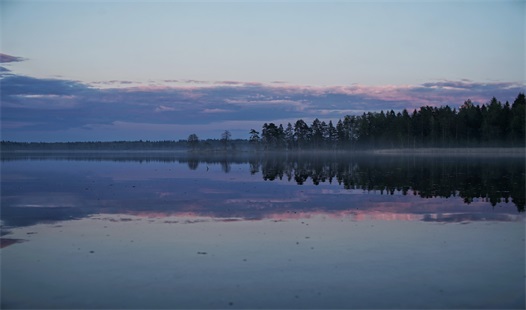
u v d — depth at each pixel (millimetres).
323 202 23953
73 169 61156
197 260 12500
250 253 13195
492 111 111562
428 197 25484
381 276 11008
